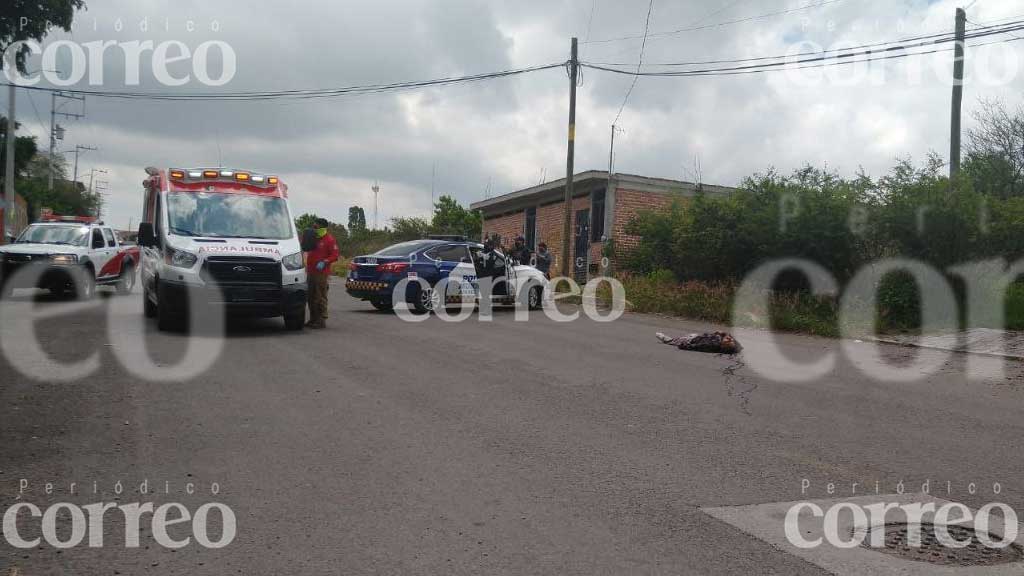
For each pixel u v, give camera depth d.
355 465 5.44
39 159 73.38
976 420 7.49
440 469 5.40
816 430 6.88
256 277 12.07
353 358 10.02
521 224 35.09
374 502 4.71
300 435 6.18
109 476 5.11
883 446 6.40
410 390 8.05
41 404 6.97
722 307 17.14
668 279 21.23
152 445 5.81
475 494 4.90
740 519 4.60
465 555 3.97
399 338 12.19
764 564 3.97
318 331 12.90
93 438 5.96
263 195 13.54
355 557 3.92
